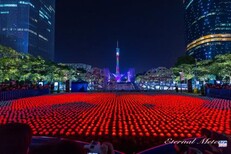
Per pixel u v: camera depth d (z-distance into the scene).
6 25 104.50
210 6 130.00
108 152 2.35
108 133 7.29
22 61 41.75
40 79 46.19
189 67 48.47
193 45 145.25
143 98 23.09
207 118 10.32
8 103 18.23
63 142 1.41
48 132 7.52
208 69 44.28
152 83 63.84
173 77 56.16
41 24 123.12
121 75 123.88
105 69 81.19
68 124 8.84
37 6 117.12
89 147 2.17
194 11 144.12
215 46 126.94
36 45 116.19
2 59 36.69
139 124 8.83
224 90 23.16
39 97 25.06
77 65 90.69
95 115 11.27
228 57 41.62
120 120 9.77
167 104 16.81
